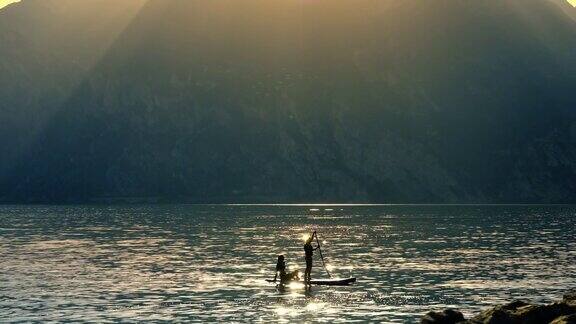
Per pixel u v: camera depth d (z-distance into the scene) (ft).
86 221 564.71
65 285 181.37
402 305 151.64
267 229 439.63
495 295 165.48
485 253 272.51
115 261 242.17
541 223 510.58
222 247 301.63
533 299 159.43
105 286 179.63
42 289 174.19
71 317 137.90
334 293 168.76
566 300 120.26
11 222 549.95
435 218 590.96
